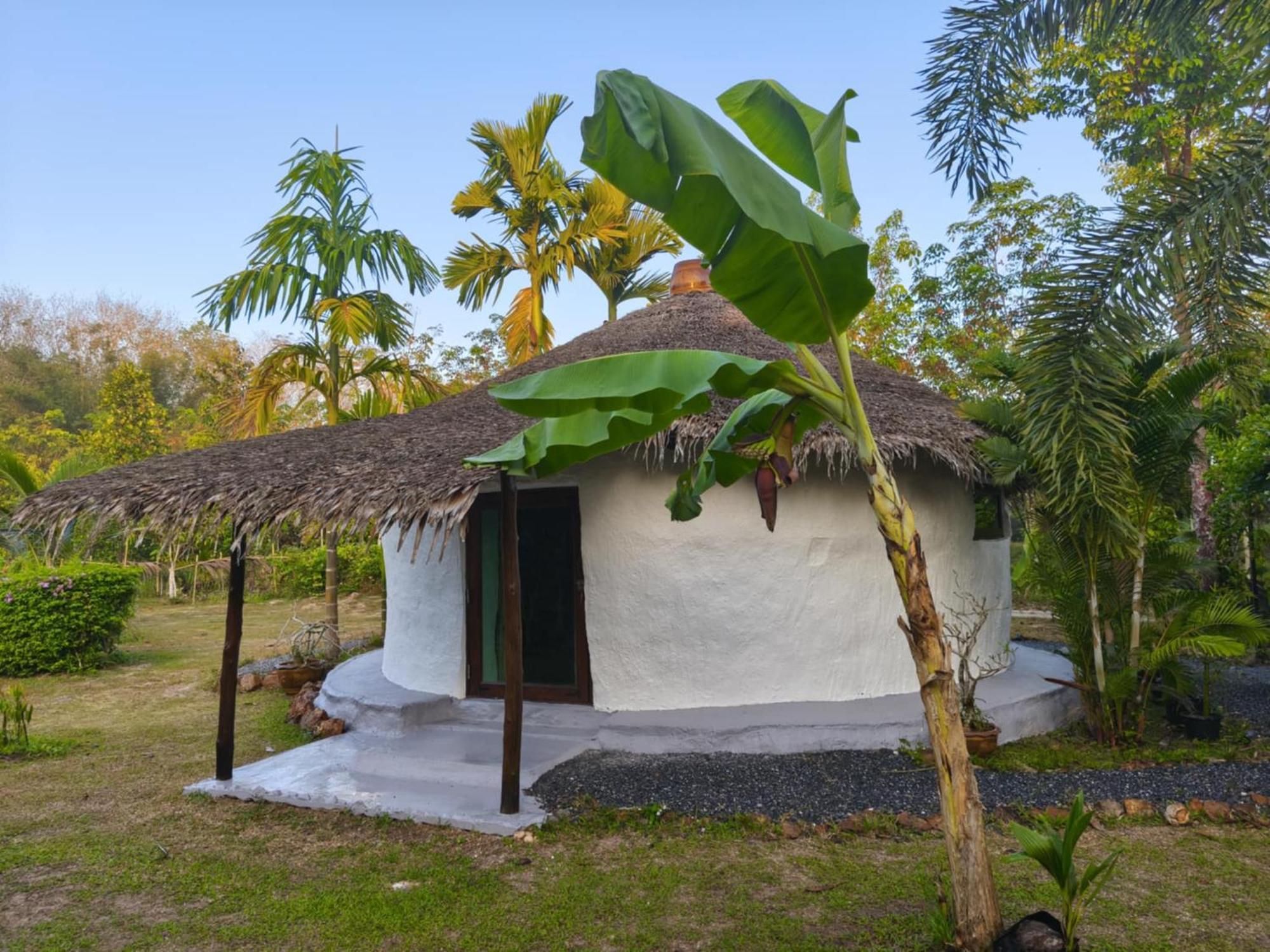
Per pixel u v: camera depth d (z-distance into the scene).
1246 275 5.67
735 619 6.82
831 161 3.41
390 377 13.07
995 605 8.25
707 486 4.15
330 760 6.55
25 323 47.00
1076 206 15.96
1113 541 6.30
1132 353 5.76
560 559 7.58
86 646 11.98
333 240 11.97
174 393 45.09
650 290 16.56
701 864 4.69
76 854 5.05
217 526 6.02
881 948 3.71
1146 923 3.93
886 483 3.31
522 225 15.76
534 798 5.59
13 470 14.91
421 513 4.86
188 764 7.03
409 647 8.18
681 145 2.62
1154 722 7.37
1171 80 12.52
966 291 16.52
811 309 3.14
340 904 4.32
